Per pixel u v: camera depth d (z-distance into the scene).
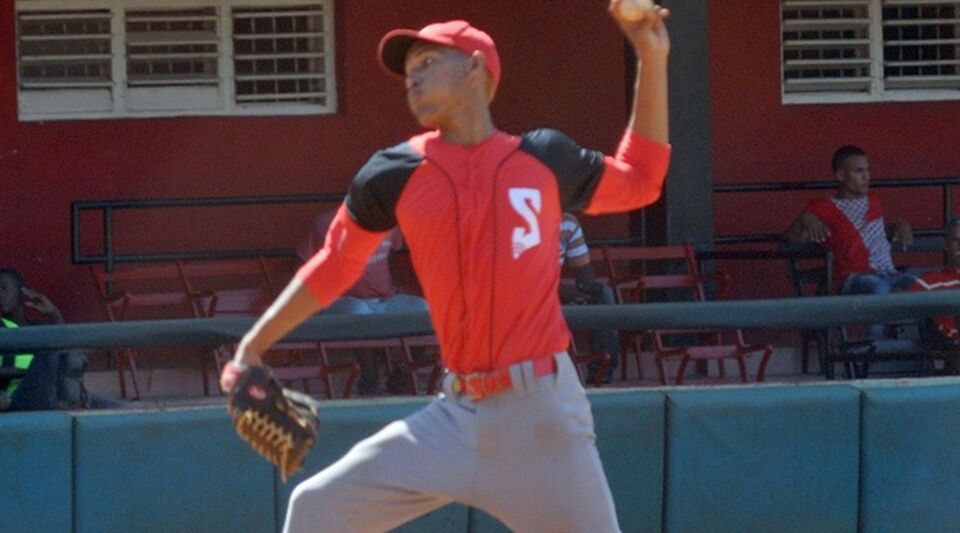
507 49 32.22
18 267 30.66
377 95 31.75
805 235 28.86
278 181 31.59
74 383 19.58
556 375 12.70
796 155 33.28
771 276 32.75
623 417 17.84
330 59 31.89
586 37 32.44
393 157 12.76
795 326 18.34
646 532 17.92
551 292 12.80
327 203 31.72
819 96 33.44
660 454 17.94
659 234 28.69
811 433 18.16
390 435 13.00
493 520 17.72
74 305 30.72
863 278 27.52
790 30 33.59
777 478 18.09
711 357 25.59
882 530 18.27
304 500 13.05
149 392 26.44
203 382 26.05
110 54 31.08
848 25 33.59
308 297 13.08
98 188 30.98
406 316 17.92
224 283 30.53
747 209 33.00
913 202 33.53
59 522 17.08
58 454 17.09
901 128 33.59
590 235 32.16
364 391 25.70
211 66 31.58
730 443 18.03
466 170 12.66
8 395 20.02
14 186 30.66
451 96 12.68
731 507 18.03
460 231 12.56
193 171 31.34
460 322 12.71
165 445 17.30
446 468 12.84
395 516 13.12
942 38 33.84
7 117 30.58
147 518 17.25
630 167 13.16
